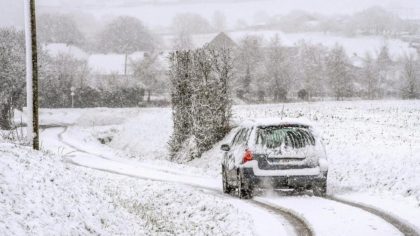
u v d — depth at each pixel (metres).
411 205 14.29
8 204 9.06
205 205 14.97
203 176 25.41
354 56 157.25
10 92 68.12
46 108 92.31
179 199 16.62
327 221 12.32
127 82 109.31
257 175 15.83
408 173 17.55
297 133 16.25
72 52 142.00
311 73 108.44
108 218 11.43
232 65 34.25
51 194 10.52
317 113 42.50
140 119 51.94
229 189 18.73
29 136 21.61
